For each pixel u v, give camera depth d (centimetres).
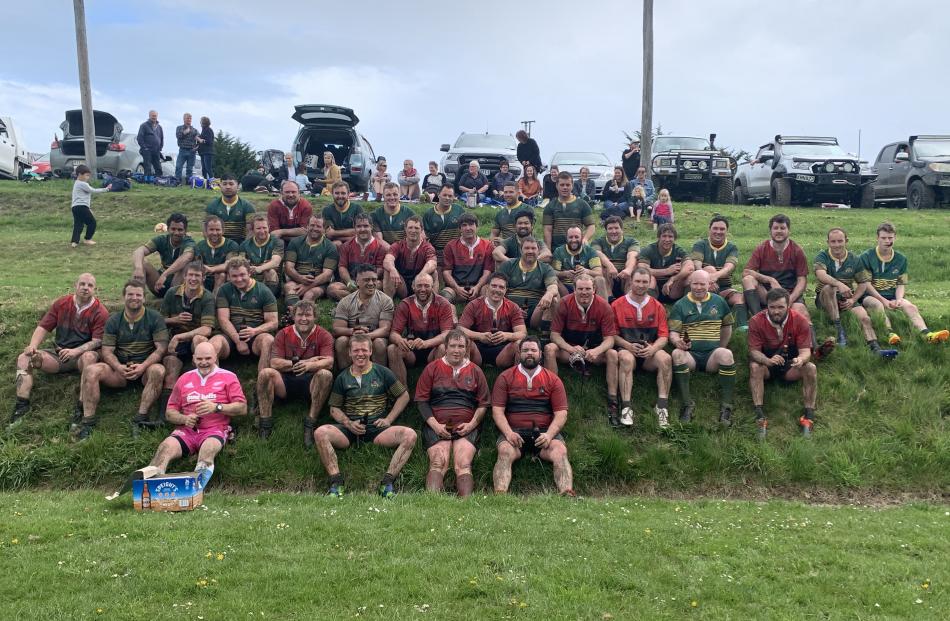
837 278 1184
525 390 945
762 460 959
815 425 1022
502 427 931
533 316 1088
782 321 1027
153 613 535
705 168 2311
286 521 727
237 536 681
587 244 1166
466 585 581
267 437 970
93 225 1720
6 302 1216
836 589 597
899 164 2442
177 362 1016
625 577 604
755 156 2625
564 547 665
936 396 1044
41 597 559
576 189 2041
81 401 991
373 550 650
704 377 1080
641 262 1196
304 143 2294
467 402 954
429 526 716
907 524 772
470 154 2338
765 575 623
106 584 578
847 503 914
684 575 616
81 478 926
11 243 1722
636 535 700
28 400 1013
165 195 2142
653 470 951
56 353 1055
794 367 1034
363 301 1041
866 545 697
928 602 579
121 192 2197
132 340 1015
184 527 707
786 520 778
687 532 718
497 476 900
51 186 2342
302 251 1187
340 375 957
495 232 1283
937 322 1177
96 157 2591
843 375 1084
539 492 916
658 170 2323
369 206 1975
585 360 1023
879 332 1138
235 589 573
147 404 980
